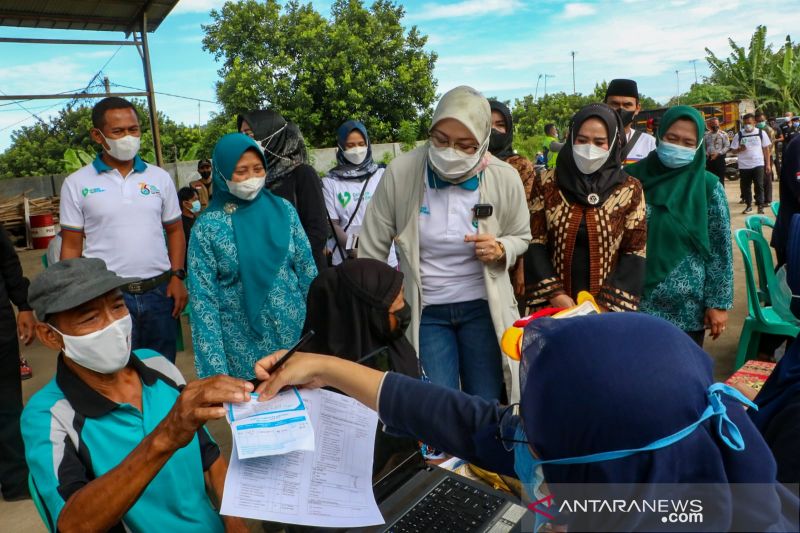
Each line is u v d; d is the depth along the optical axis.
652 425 0.65
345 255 4.24
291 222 2.71
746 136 9.89
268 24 22.19
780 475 1.19
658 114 13.65
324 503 1.20
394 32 23.28
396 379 1.17
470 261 2.64
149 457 1.30
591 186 2.70
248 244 2.57
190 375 4.68
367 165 4.32
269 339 2.63
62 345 1.57
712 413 0.68
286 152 3.55
